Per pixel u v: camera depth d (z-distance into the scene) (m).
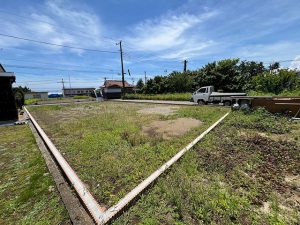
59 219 2.32
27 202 2.68
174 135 5.95
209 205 2.35
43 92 61.47
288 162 3.67
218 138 5.29
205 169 3.42
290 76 16.73
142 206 2.44
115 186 3.06
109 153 4.47
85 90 73.75
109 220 2.16
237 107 9.25
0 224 2.28
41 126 8.58
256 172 3.30
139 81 52.25
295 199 2.55
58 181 3.17
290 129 6.09
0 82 10.06
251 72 36.38
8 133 7.20
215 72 23.88
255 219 2.16
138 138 5.40
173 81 30.25
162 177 3.12
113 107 16.81
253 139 5.08
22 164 4.07
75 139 5.95
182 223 2.12
